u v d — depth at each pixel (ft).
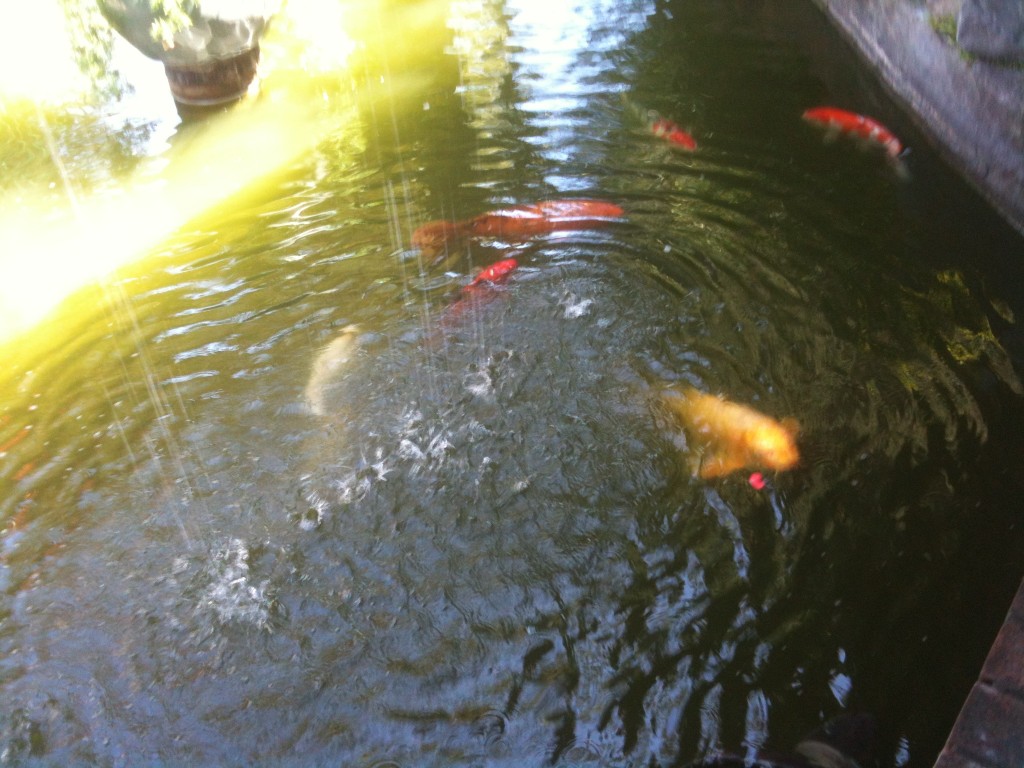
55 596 6.15
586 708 5.27
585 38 13.87
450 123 11.53
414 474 6.80
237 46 12.17
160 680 5.61
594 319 8.13
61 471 7.05
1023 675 4.79
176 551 6.39
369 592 6.01
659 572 5.97
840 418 6.93
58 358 8.13
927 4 10.89
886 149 10.41
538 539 6.25
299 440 7.17
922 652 5.39
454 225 9.46
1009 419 6.81
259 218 9.89
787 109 11.45
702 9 14.69
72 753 5.27
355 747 5.17
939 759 4.50
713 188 9.89
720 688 5.30
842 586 5.78
